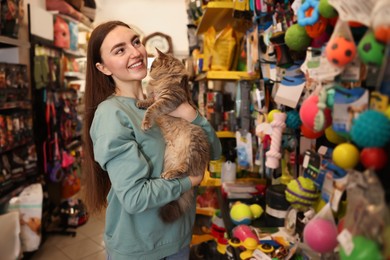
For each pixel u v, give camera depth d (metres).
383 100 0.60
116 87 1.30
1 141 2.37
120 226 1.16
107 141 1.01
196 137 1.30
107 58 1.17
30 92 2.98
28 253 2.65
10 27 2.52
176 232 1.22
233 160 2.34
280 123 1.09
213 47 2.22
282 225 1.36
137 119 1.17
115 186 1.02
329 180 0.81
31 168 2.80
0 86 2.37
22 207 2.49
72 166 3.58
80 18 3.79
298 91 0.98
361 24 0.65
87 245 2.86
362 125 0.58
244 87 1.94
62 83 3.51
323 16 0.75
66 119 3.33
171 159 1.26
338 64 0.67
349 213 0.66
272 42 1.11
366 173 0.60
